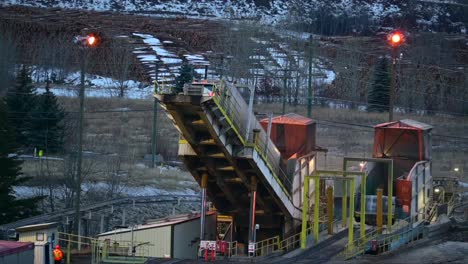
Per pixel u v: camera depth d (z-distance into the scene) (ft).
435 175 319.88
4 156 234.17
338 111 464.24
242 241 212.23
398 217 205.98
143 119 444.55
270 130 208.03
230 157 191.42
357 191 216.33
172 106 181.16
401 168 220.64
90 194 287.07
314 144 225.97
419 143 219.61
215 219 215.92
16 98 347.15
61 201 284.20
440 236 203.51
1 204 231.09
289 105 467.52
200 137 190.80
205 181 203.31
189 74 449.48
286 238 209.15
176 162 359.25
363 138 395.34
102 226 237.04
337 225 216.13
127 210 270.87
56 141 340.39
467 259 177.37
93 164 313.53
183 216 222.89
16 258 159.12
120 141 386.73
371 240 189.16
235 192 205.77
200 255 196.24
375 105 475.31
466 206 239.71
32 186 288.92
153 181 317.22
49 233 174.70
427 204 218.18
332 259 183.32
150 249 203.92
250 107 192.95
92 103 486.38
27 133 339.16
